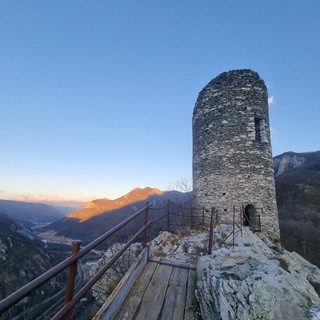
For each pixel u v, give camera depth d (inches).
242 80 511.8
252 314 124.4
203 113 544.4
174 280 168.4
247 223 455.5
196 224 448.8
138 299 142.5
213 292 141.4
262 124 507.2
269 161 496.1
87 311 852.6
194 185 549.3
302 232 842.2
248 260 185.3
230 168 476.1
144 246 197.6
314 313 120.5
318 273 319.9
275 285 140.0
